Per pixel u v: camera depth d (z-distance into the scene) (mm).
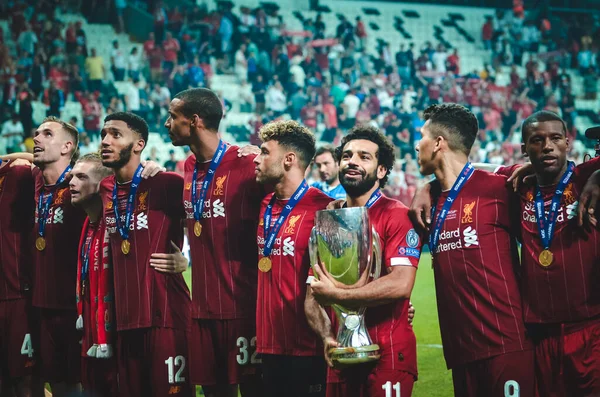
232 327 4395
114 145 4586
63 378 5176
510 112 23422
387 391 3598
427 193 3844
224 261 4402
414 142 21562
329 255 3547
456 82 23922
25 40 20516
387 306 3680
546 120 3572
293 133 4121
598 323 3516
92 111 19391
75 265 5152
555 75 24656
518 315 3621
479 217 3656
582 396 3520
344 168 3740
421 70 24203
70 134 5223
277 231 4109
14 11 20922
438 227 3738
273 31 24125
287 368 4059
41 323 5191
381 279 3549
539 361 3625
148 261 4582
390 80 23359
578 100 25656
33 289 5223
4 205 5363
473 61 27031
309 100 21859
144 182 4645
